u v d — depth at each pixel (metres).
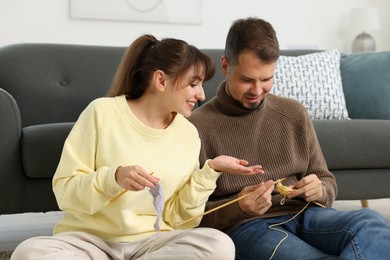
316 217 1.71
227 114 1.86
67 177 1.57
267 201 1.67
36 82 2.87
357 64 3.31
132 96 1.71
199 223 1.75
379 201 3.68
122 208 1.58
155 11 4.04
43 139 2.29
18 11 3.70
